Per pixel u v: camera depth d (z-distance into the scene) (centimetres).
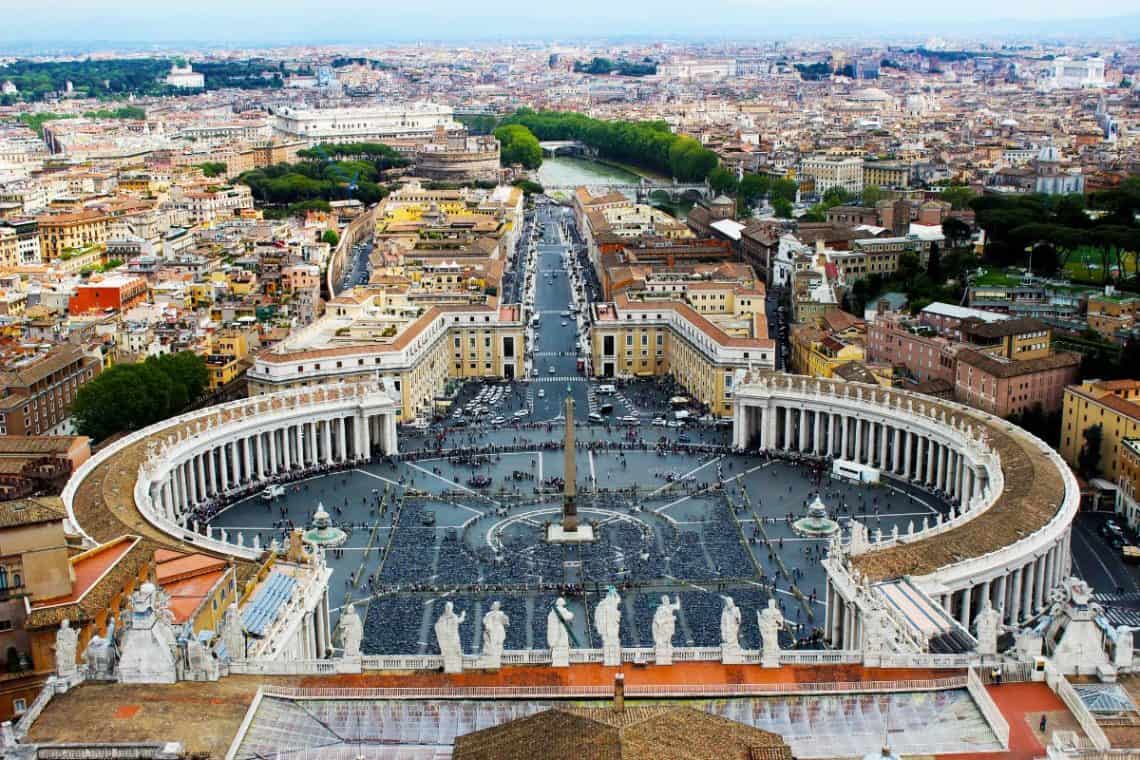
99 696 11650
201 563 15225
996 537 18250
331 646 17338
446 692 11975
